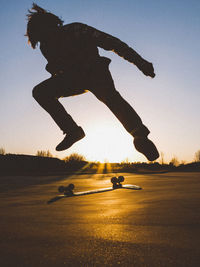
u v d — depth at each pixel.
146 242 1.32
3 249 1.28
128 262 1.09
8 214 2.21
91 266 1.06
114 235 1.46
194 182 4.82
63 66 2.16
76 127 2.23
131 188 3.86
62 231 1.59
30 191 4.37
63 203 2.75
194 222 1.69
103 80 2.08
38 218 2.00
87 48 2.10
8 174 13.37
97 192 3.64
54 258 1.15
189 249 1.21
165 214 1.95
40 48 2.26
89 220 1.86
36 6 2.24
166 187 3.95
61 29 2.17
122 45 2.08
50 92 2.17
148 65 2.08
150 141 2.03
